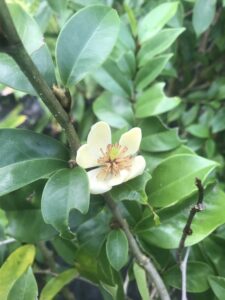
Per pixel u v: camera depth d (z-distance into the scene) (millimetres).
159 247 146
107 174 126
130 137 126
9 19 98
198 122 245
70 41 123
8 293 135
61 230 111
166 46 182
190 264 151
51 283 155
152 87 179
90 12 127
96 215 141
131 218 148
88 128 261
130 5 224
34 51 120
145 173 127
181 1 222
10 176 116
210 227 138
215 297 154
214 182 145
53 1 191
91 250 151
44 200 112
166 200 138
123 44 186
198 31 197
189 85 264
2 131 120
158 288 140
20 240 142
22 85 119
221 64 256
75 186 113
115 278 147
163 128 165
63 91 115
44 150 122
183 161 141
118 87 182
